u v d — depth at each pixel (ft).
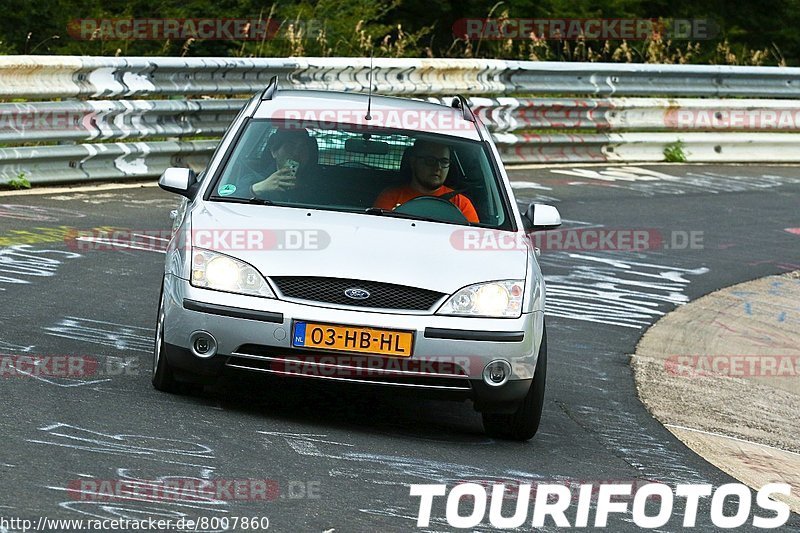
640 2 291.17
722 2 312.91
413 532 51.44
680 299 122.62
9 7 226.58
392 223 72.28
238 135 78.13
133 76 147.02
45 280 97.66
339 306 66.08
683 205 169.37
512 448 69.31
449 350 66.44
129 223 125.49
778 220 166.40
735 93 212.84
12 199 130.31
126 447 57.98
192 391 70.69
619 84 200.85
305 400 74.08
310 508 52.49
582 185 176.55
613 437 75.10
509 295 68.39
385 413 73.97
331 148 77.30
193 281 66.74
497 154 80.64
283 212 71.51
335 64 171.01
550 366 93.56
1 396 64.13
